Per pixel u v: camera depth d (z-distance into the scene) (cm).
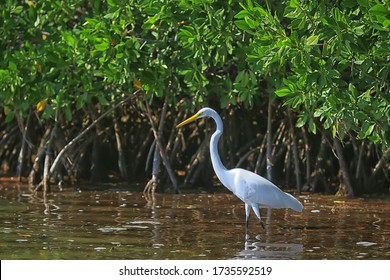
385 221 1534
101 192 1983
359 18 1384
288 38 1324
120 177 2317
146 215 1573
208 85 1800
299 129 2119
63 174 2186
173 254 1197
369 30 1320
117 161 2348
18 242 1271
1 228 1395
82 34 1658
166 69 1695
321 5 1336
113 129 2312
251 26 1380
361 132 1372
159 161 1995
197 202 1794
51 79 1783
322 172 2033
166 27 1625
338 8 1344
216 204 1761
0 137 2311
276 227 1453
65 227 1413
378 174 2067
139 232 1374
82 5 2009
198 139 2247
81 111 2238
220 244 1281
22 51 1775
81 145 2206
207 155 2120
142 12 1644
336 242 1309
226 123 2136
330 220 1541
